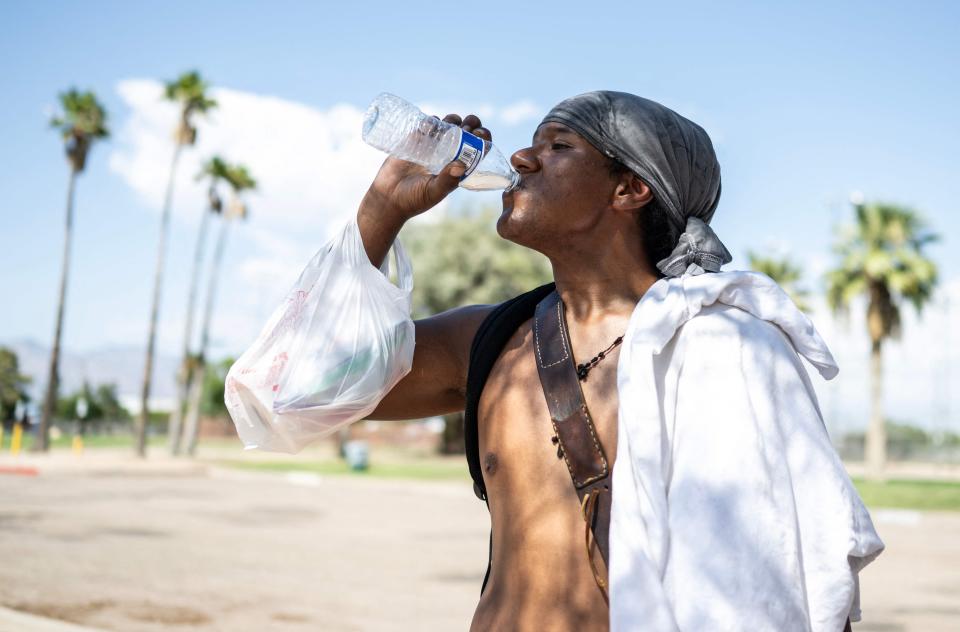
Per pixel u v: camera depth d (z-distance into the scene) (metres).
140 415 36.81
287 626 6.31
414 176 1.53
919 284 34.47
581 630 1.25
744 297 1.26
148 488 20.78
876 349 34.94
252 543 11.05
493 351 1.46
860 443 49.66
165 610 6.68
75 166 38.16
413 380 1.63
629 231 1.42
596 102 1.41
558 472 1.33
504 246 40.41
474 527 13.84
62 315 39.16
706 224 1.41
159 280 38.00
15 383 70.75
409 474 28.80
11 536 10.91
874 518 17.53
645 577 1.15
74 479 23.27
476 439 1.47
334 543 11.38
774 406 1.20
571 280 1.43
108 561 9.07
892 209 34.97
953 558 11.41
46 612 6.42
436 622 6.62
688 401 1.21
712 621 1.10
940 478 35.56
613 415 1.31
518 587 1.32
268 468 31.56
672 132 1.41
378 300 1.53
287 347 1.55
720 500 1.14
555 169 1.40
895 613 7.62
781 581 1.12
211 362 71.25
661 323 1.26
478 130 1.61
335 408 1.52
